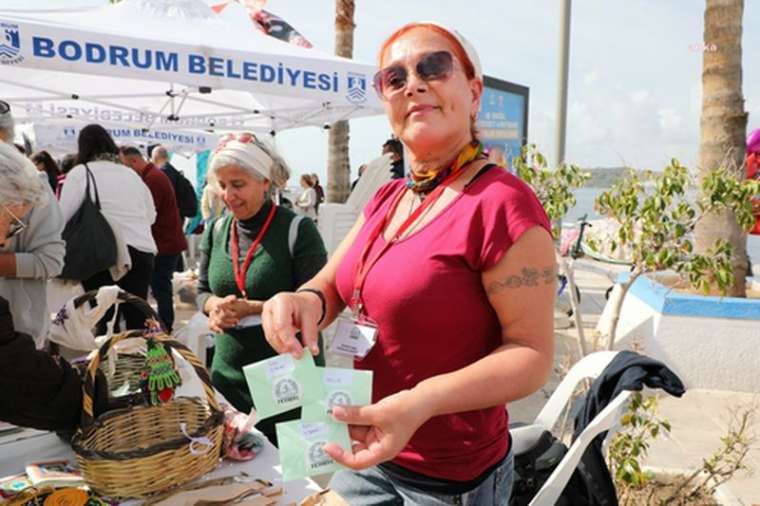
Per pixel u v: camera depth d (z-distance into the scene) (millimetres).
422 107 1159
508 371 985
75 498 1323
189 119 6938
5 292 2393
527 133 7406
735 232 4469
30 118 7637
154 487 1355
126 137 9703
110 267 3896
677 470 2906
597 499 1606
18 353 1357
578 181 2812
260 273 2260
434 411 925
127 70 3389
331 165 9508
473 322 1137
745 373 4191
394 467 1300
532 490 1672
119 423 1541
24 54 3133
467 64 1210
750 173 4703
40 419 1445
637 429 2855
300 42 4719
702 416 3742
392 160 5957
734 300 4188
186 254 10156
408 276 1144
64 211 3803
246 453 1610
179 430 1612
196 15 4234
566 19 6668
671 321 4301
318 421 944
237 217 2301
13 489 1461
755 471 2951
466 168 1191
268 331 1096
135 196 4145
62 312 1917
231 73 3670
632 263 2807
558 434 2316
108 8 4141
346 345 1227
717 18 4379
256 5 4781
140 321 4258
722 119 4371
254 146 2240
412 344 1168
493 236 1067
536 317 1050
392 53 1204
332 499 1306
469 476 1242
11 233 1758
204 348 3252
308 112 6230
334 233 6016
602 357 1771
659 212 2568
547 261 1067
